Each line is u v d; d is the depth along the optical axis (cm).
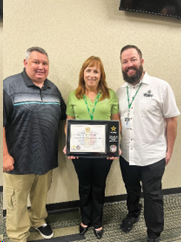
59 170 157
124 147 126
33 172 114
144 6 138
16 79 109
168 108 114
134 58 112
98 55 143
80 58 141
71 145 113
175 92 163
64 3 131
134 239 135
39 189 129
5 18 125
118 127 114
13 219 120
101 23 139
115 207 169
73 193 165
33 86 110
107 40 142
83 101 118
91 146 114
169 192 188
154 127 116
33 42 132
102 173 124
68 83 142
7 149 110
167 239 136
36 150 113
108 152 115
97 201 132
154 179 119
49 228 141
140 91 117
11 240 127
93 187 130
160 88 114
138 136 118
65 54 138
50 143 118
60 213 162
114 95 124
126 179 135
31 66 106
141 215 158
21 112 107
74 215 160
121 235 139
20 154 111
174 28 152
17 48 130
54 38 134
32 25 129
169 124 119
